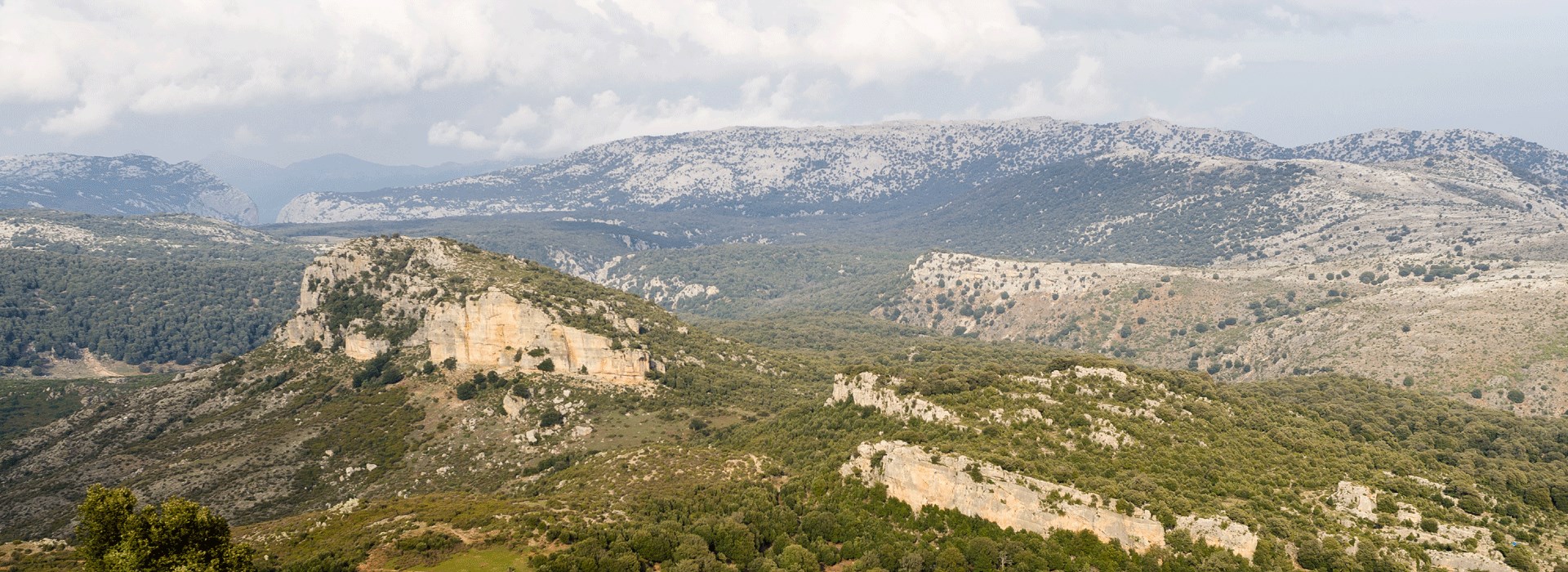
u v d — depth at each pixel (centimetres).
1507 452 15362
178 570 8250
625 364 19275
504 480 16150
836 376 16762
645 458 14712
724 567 10625
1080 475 11612
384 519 11731
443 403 18912
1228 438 13262
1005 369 15988
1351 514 11431
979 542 10944
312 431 18700
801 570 10819
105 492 8669
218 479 17350
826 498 12706
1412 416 16988
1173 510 10781
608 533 11144
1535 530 11400
